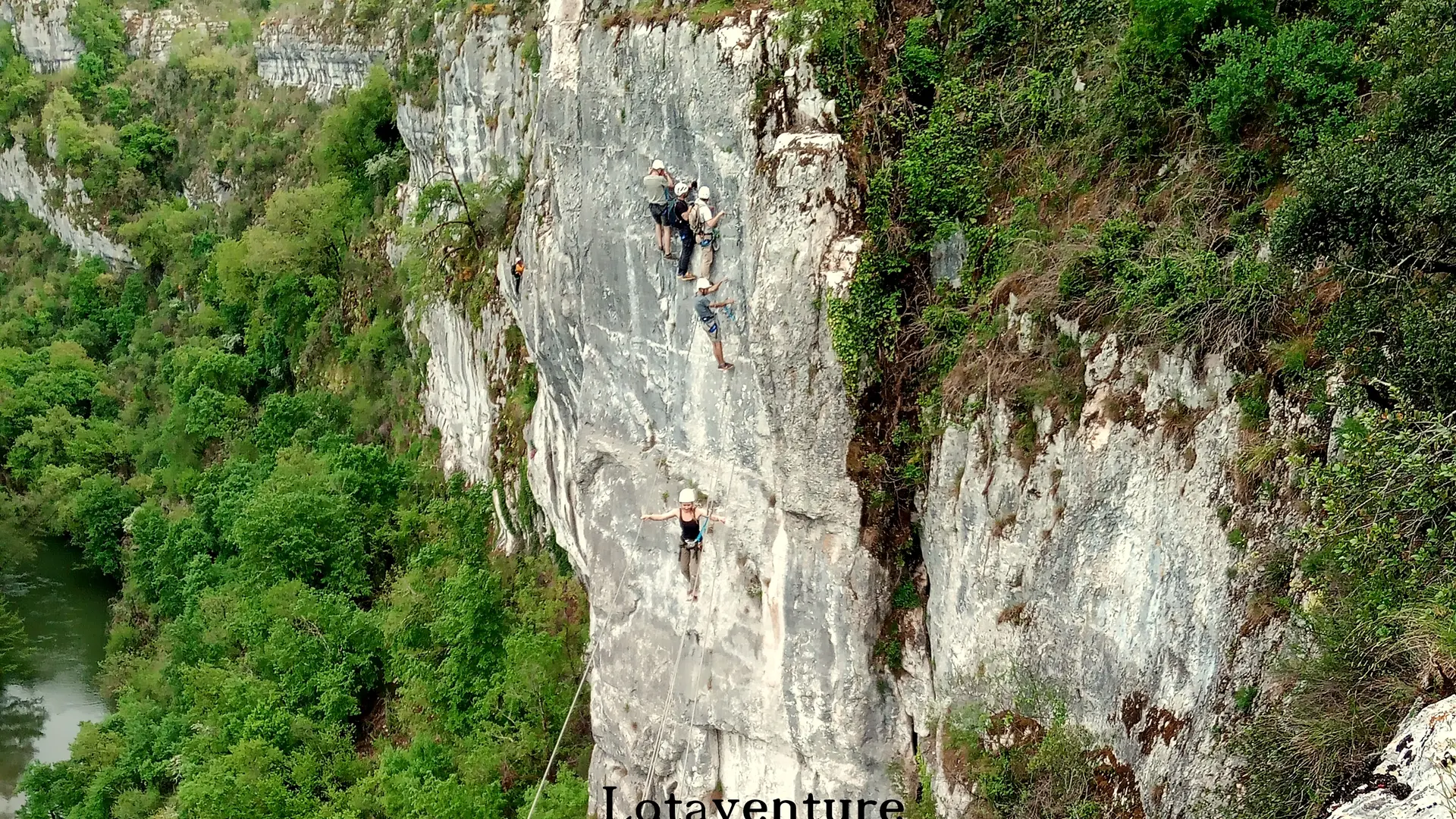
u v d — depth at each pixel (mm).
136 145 70312
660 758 25891
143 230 66250
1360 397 14469
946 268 20422
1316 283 15414
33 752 42531
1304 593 15383
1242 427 15773
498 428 36531
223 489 46062
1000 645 18859
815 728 22609
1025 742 18609
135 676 42531
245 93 68438
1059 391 17578
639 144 24156
